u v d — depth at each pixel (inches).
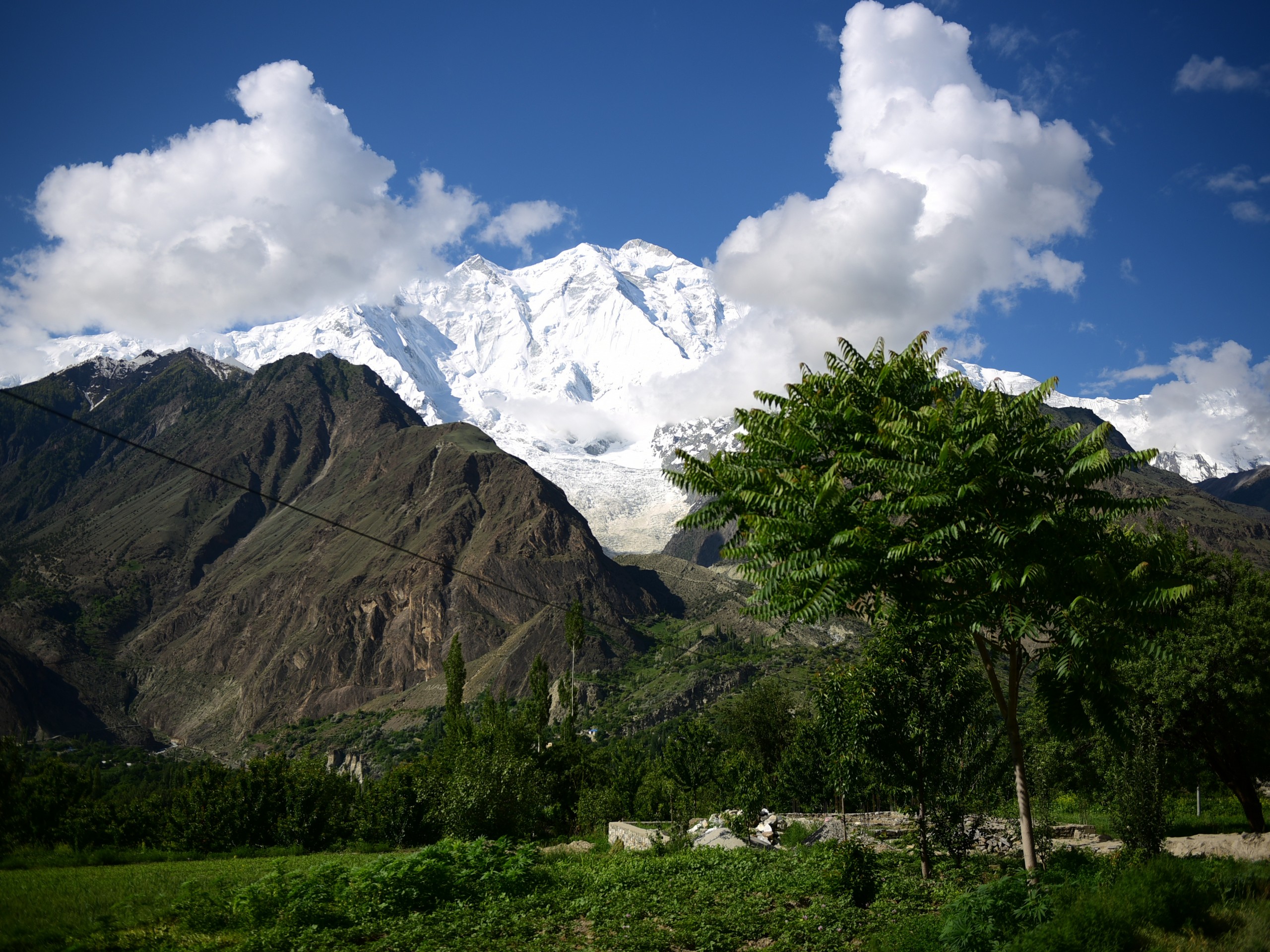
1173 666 1117.7
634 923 671.1
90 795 2171.5
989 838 912.9
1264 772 1277.1
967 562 570.6
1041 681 637.9
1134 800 730.2
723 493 669.9
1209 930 532.1
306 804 1791.3
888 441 612.1
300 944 648.4
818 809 1743.4
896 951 566.3
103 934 698.8
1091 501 605.9
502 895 790.5
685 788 2063.2
